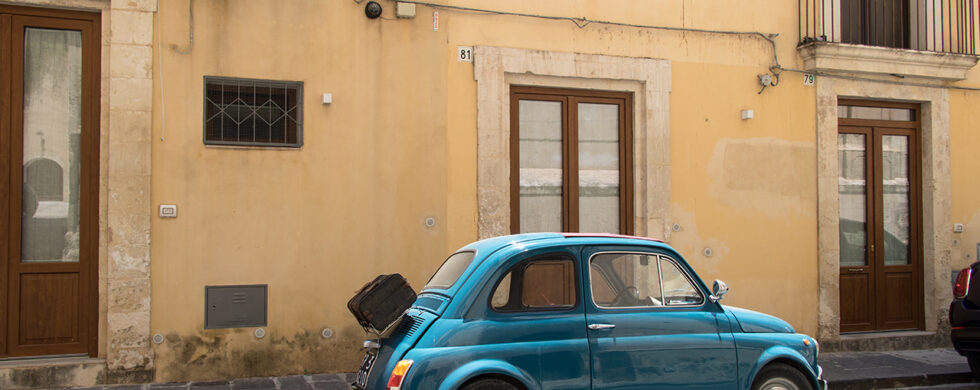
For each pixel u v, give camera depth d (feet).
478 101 26.68
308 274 24.79
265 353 24.27
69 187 23.40
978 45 33.94
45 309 22.93
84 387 22.35
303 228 24.79
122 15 23.09
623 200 29.07
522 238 17.24
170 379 23.30
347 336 25.09
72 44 23.49
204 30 23.97
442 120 26.30
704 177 29.60
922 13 33.60
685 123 29.48
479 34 26.96
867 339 31.40
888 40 33.55
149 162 23.20
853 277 32.24
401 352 15.38
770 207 30.53
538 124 28.25
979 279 24.97
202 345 23.66
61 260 23.25
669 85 29.22
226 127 24.29
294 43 24.91
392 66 25.88
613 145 29.14
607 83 28.71
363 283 25.26
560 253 16.62
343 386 23.06
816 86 31.37
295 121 24.99
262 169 24.45
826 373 26.66
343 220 25.20
